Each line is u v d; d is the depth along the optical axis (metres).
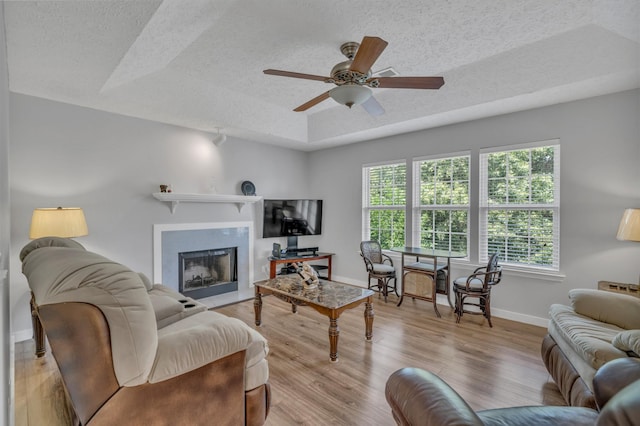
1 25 1.51
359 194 5.27
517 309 3.64
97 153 3.50
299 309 4.05
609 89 2.97
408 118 3.95
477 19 2.35
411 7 2.22
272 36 2.60
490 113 3.69
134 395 1.36
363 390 2.27
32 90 2.94
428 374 1.32
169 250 4.11
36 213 2.80
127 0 1.61
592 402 1.69
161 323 2.06
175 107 3.55
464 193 4.12
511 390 2.27
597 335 1.93
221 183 4.66
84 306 1.26
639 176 2.93
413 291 4.04
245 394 1.78
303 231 5.56
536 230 3.57
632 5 1.98
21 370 2.48
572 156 3.28
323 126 4.89
